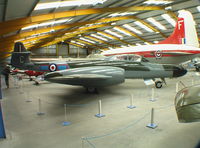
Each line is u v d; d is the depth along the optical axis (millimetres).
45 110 5395
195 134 3316
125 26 28500
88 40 42562
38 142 3207
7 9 8125
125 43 37344
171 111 4816
